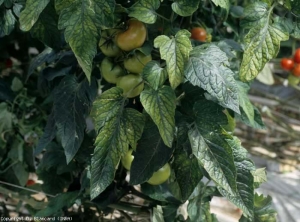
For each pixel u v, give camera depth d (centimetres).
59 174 140
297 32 97
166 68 95
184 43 92
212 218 120
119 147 97
